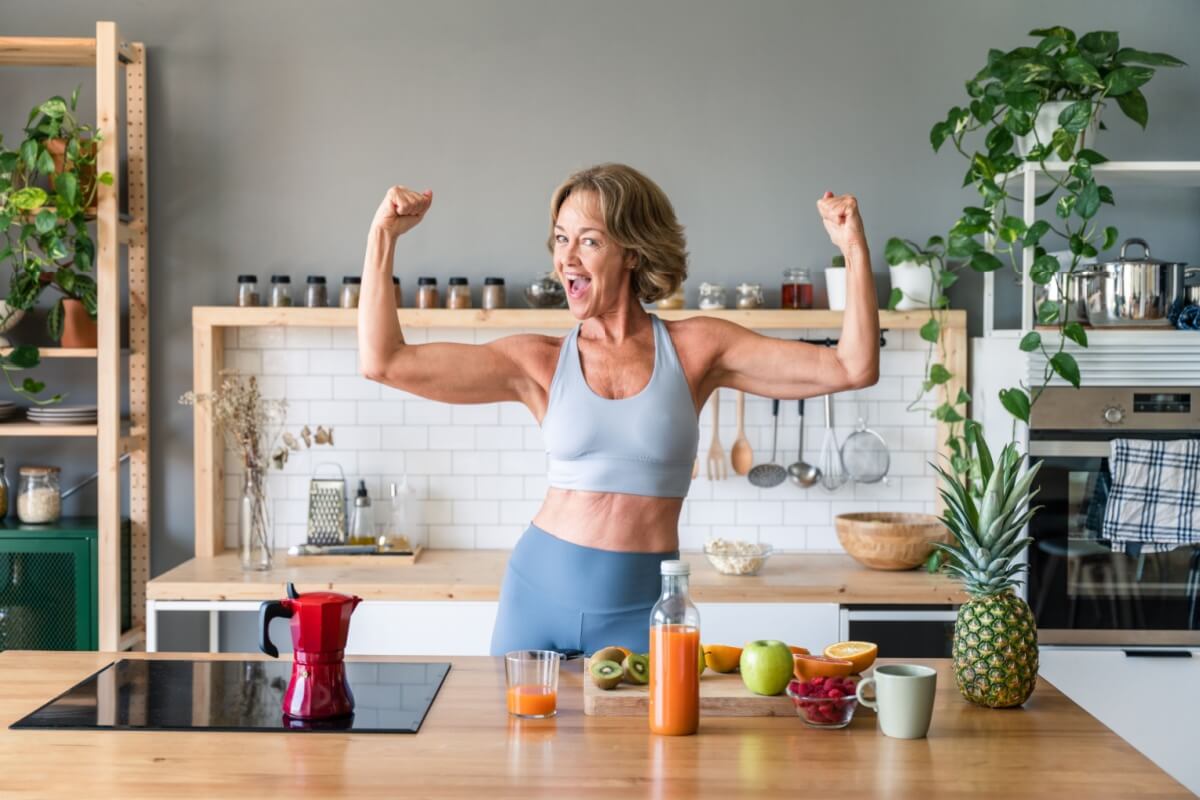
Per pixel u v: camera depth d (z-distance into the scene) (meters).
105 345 4.05
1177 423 3.81
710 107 4.41
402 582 3.82
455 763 1.79
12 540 4.05
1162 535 3.75
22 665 2.37
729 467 4.46
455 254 4.41
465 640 3.81
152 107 4.36
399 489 4.36
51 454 4.40
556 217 2.40
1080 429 3.83
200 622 4.35
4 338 4.14
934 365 4.11
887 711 1.92
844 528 4.06
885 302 4.42
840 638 3.78
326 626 2.00
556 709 2.07
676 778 1.73
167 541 4.39
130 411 4.34
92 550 4.07
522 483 4.46
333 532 4.23
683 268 2.46
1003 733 1.96
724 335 2.46
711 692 2.06
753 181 4.42
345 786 1.70
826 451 4.43
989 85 3.95
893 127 4.41
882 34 4.40
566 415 2.39
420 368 2.38
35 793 1.67
